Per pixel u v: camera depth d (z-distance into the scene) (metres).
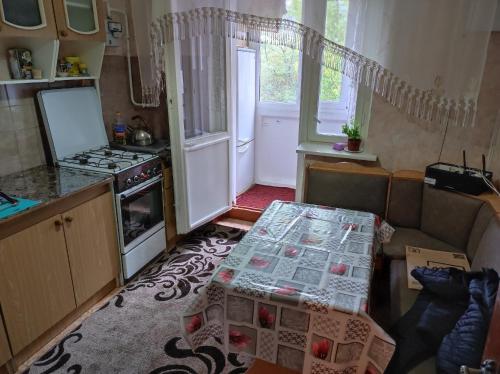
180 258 3.15
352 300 1.45
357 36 2.53
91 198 2.32
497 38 2.37
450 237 2.46
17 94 2.38
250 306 1.53
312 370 1.52
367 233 2.05
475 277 1.78
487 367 0.77
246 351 1.61
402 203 2.70
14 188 2.15
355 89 2.87
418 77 2.52
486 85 2.47
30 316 1.99
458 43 2.36
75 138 2.76
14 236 1.84
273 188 4.59
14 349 1.92
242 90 3.95
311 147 3.07
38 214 1.97
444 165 2.64
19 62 2.22
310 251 1.84
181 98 2.84
